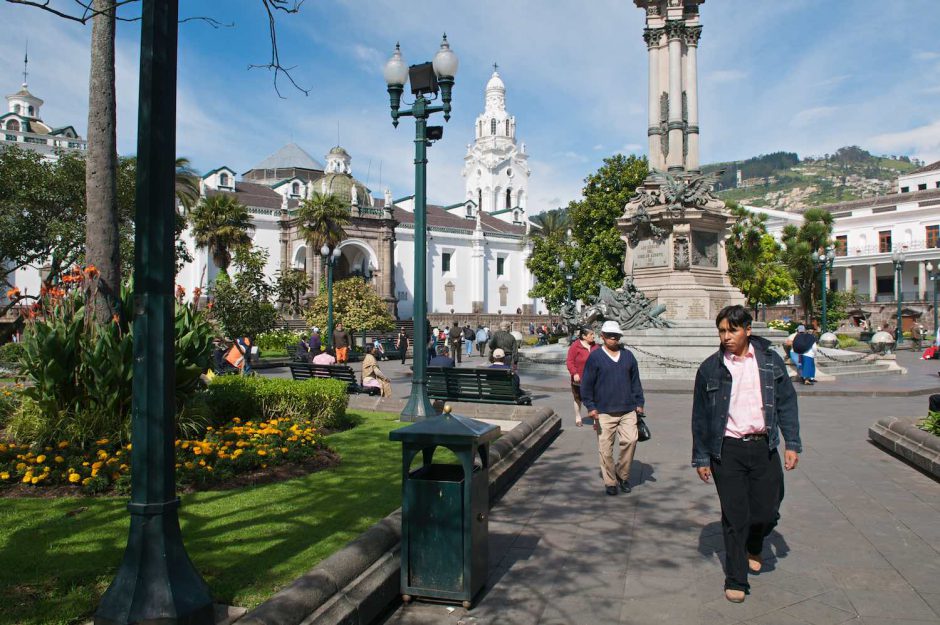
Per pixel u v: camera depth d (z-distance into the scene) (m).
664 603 4.52
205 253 53.53
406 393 17.27
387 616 4.35
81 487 6.41
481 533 4.72
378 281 59.91
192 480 6.65
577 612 4.41
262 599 3.95
